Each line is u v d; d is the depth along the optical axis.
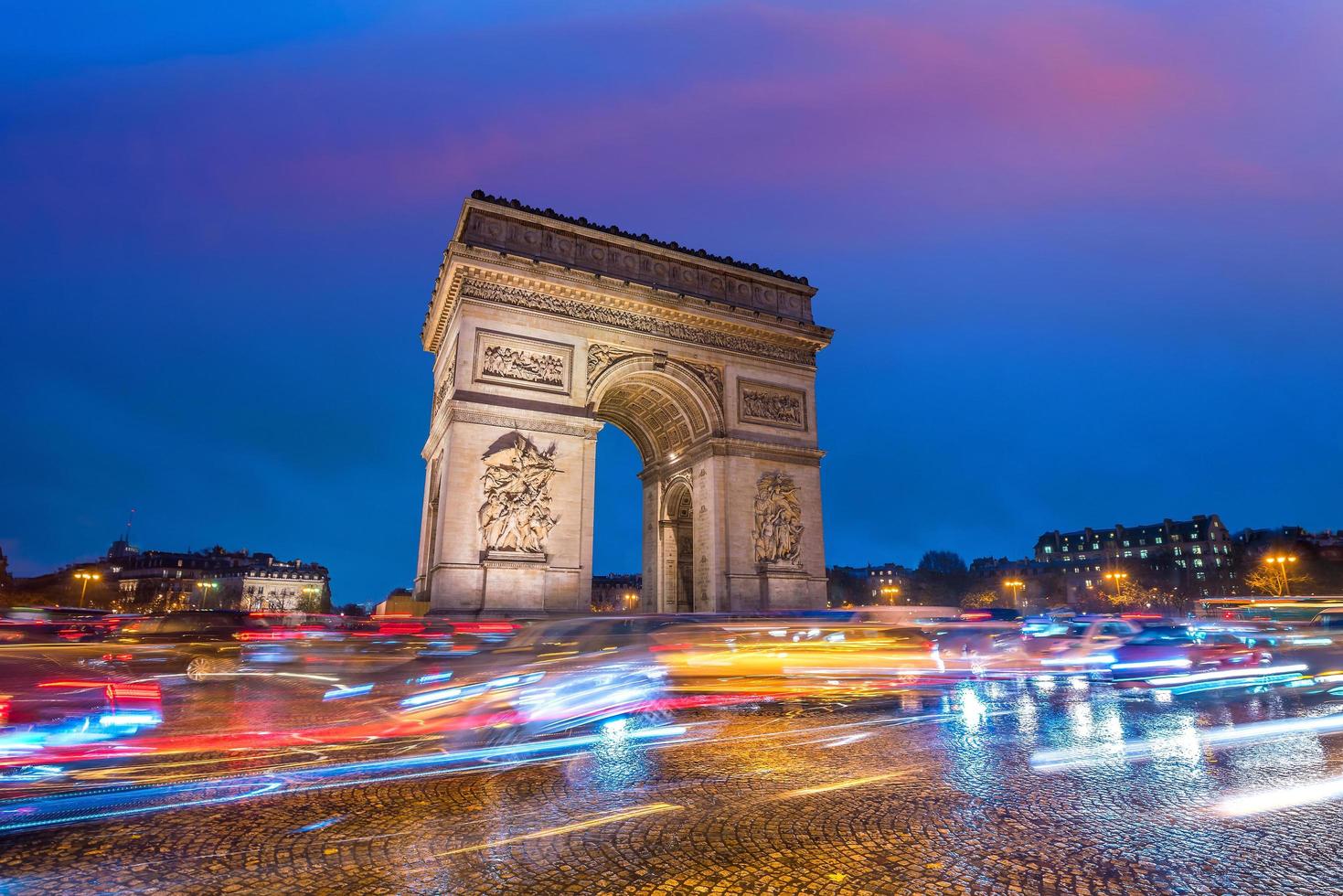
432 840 10.37
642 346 57.09
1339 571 156.00
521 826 10.99
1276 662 30.72
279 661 37.38
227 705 23.75
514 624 42.78
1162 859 9.42
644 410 65.94
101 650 40.09
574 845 10.15
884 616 49.38
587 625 24.08
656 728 19.34
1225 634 34.72
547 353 52.84
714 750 16.42
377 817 11.43
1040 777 13.71
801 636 32.59
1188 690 27.73
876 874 9.01
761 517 58.31
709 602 56.56
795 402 62.88
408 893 8.55
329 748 16.91
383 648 39.41
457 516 47.31
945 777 13.74
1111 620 35.84
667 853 9.79
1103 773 13.97
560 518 50.31
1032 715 21.42
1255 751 15.95
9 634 47.69
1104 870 9.07
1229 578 183.62
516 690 18.56
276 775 14.21
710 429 58.78
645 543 70.25
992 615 52.09
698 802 12.16
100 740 15.75
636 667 22.09
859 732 18.56
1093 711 22.14
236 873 9.16
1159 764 14.69
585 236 57.22
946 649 38.09
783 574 57.34
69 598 185.38
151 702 17.11
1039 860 9.43
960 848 9.88
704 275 62.00
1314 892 8.38
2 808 11.97
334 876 9.07
